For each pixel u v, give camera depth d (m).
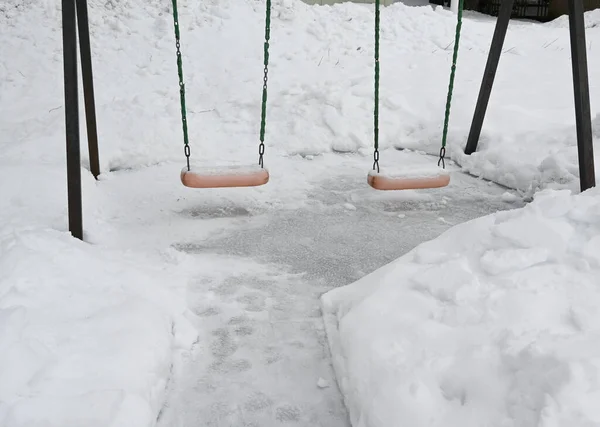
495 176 5.52
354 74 8.05
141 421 2.34
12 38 9.04
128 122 6.40
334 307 3.35
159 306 3.24
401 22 10.24
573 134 5.69
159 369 2.73
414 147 6.39
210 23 9.66
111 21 9.45
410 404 2.24
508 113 6.51
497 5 16.81
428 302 2.81
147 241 4.25
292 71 8.27
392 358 2.52
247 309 3.43
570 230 2.89
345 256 4.11
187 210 4.83
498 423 2.04
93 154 5.39
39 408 2.26
